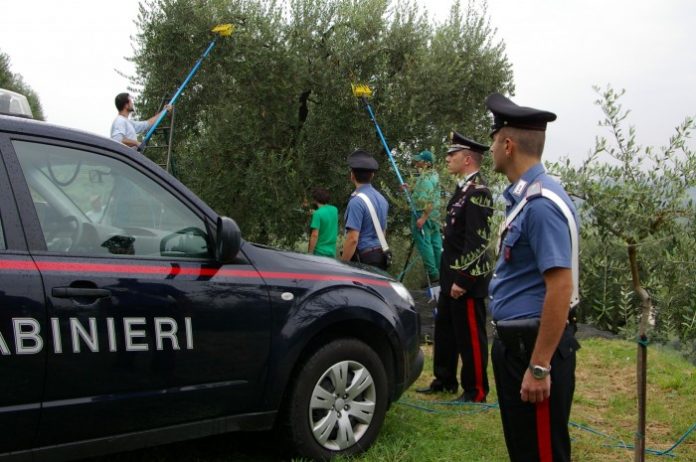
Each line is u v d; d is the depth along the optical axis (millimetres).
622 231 2682
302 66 9273
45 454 2936
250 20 9203
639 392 2928
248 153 9414
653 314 3354
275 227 9414
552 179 2602
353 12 9430
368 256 6004
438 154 9438
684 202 2602
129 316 3123
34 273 2895
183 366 3291
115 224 3242
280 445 3797
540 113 2604
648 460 4180
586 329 7387
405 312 4207
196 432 3393
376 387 4000
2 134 3020
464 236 5074
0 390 2783
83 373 2990
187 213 3473
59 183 3121
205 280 3402
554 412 2604
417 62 9562
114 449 3137
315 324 3701
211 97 9742
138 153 3422
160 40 9422
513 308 2652
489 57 10086
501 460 4020
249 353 3508
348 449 3891
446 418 4738
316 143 9484
